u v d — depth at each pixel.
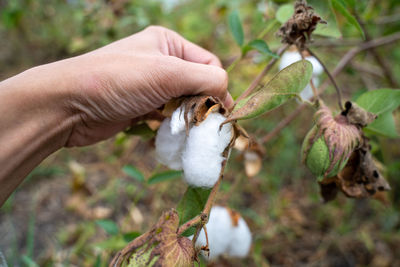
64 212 0.56
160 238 0.19
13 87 0.24
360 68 0.48
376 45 0.39
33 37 0.83
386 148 0.46
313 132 0.23
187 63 0.23
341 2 0.25
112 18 0.53
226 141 0.21
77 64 0.25
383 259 0.47
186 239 0.20
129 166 0.34
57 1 0.78
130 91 0.24
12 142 0.24
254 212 0.52
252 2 0.58
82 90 0.24
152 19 0.57
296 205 0.54
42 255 0.50
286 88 0.21
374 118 0.23
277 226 0.51
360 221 0.51
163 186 0.54
